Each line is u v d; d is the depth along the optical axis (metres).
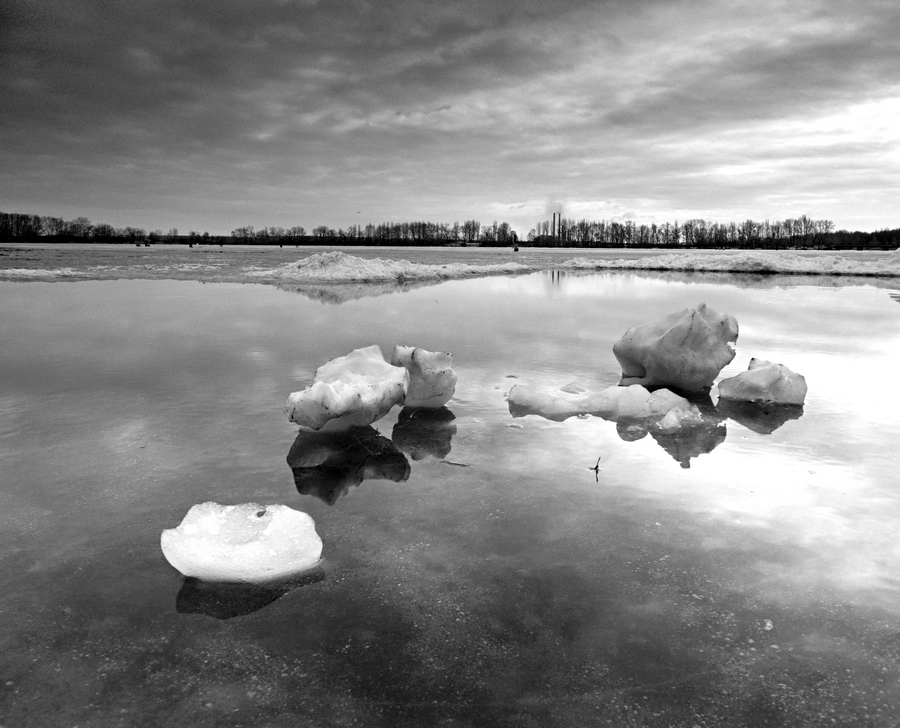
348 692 1.78
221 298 13.34
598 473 3.49
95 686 1.80
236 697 1.76
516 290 17.19
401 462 3.63
